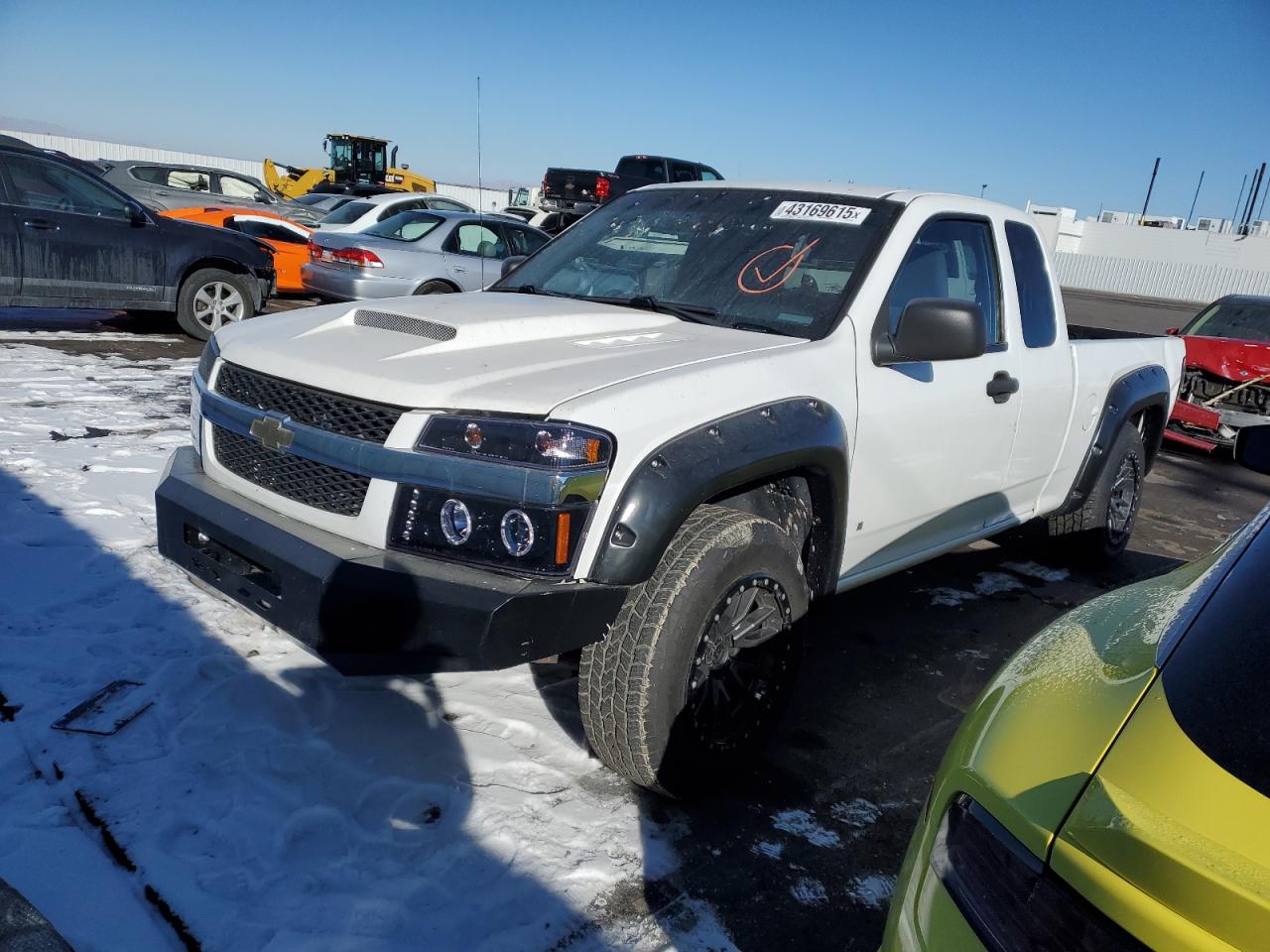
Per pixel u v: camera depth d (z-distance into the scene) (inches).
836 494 119.3
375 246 397.7
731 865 102.2
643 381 101.9
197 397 121.5
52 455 209.8
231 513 107.3
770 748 126.7
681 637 100.3
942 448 139.4
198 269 370.6
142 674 126.3
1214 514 277.1
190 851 95.5
